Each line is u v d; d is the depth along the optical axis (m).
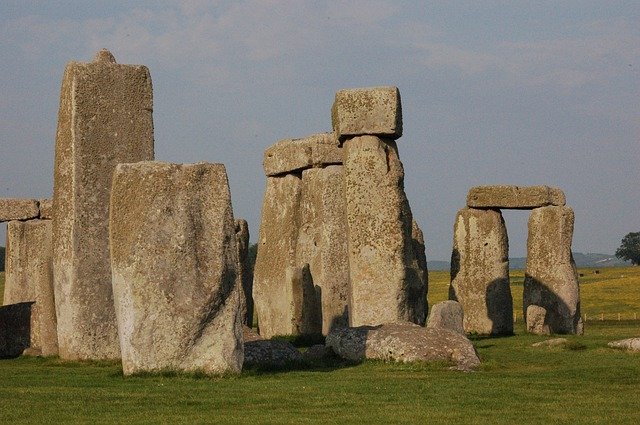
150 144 42.50
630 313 98.88
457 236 68.44
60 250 41.97
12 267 63.25
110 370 37.53
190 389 30.72
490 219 67.81
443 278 163.12
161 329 32.44
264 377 33.47
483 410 28.11
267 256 63.59
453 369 35.69
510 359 40.97
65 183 41.88
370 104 44.28
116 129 42.09
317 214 60.66
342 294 57.03
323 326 56.81
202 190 32.84
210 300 32.53
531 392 31.02
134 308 32.38
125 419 26.72
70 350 41.56
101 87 41.97
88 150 41.66
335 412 27.69
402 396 30.08
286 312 59.22
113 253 32.62
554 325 66.25
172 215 32.56
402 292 44.12
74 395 30.25
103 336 41.47
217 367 32.78
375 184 44.31
